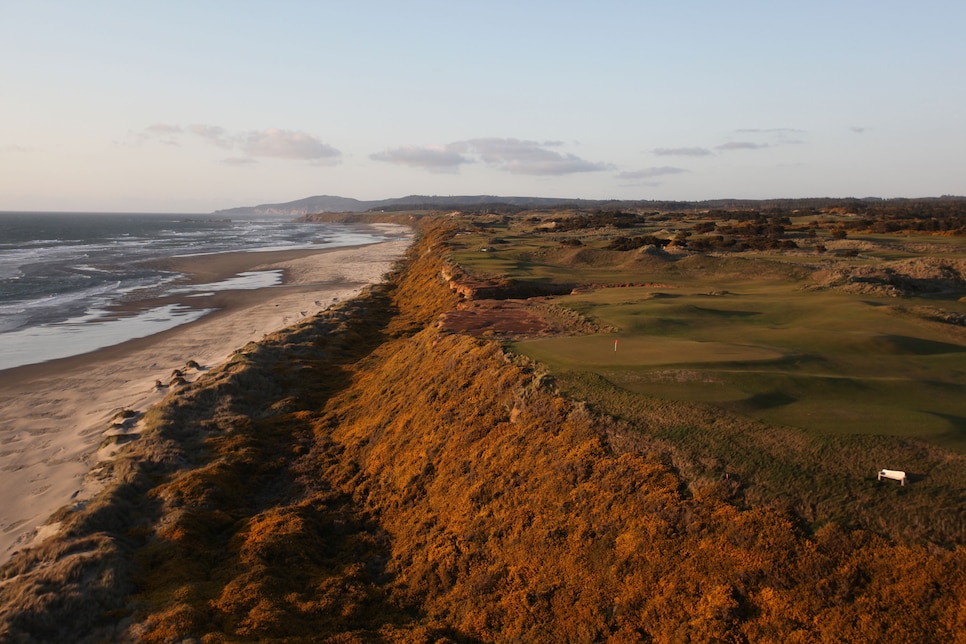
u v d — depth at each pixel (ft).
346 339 133.08
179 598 46.37
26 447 82.38
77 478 72.02
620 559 41.81
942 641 30.19
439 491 58.85
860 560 34.96
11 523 62.64
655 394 55.98
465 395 70.13
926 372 61.82
